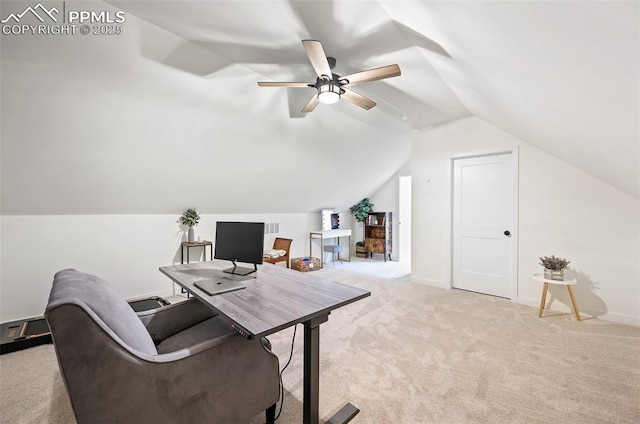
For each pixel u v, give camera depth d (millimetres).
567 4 870
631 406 1591
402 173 6293
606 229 2854
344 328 2666
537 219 3234
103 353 938
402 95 3068
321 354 2193
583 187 2961
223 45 2252
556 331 2570
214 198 4098
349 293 1574
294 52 2352
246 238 1956
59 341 875
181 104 2695
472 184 3779
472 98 2799
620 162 2004
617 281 2805
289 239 5008
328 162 4684
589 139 1949
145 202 3504
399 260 6379
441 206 4027
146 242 3662
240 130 3287
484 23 1304
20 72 1976
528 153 3281
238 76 2688
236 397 1266
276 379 1431
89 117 2412
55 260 3049
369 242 6570
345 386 1792
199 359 1149
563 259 3012
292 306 1365
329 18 1858
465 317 2916
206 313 1800
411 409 1584
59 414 1564
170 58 2297
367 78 2160
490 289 3654
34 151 2430
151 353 1202
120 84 2307
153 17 1928
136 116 2592
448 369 1976
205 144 3211
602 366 1996
